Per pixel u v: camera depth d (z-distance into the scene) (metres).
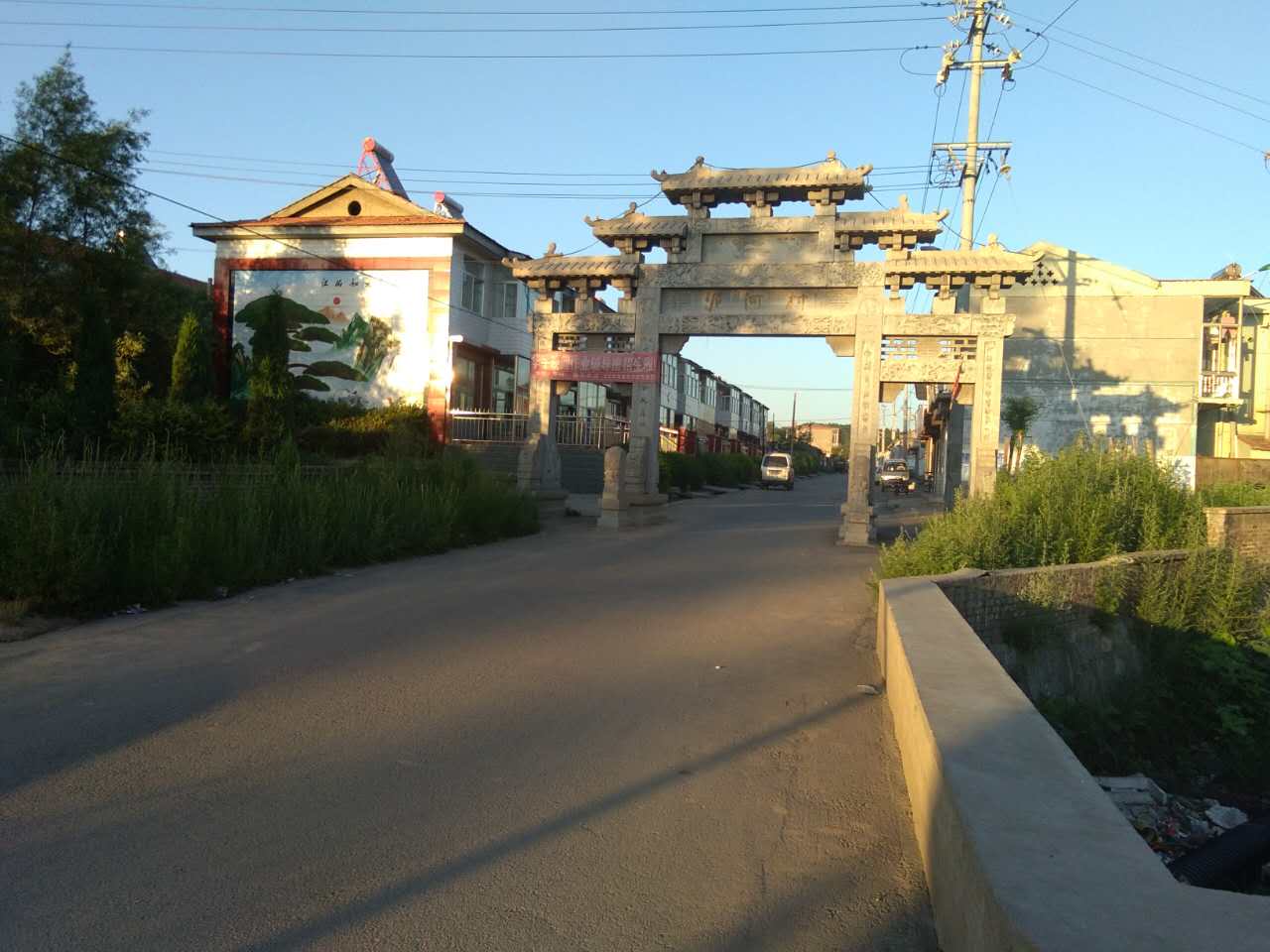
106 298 25.22
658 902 3.87
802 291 19.38
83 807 4.68
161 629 8.85
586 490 32.44
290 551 12.22
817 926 3.71
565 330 20.84
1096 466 14.29
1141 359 29.80
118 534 10.09
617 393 46.94
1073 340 30.09
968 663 5.45
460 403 32.44
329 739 5.80
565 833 4.51
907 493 49.44
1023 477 14.21
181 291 31.48
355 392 31.06
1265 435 32.41
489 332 34.34
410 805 4.79
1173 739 10.31
